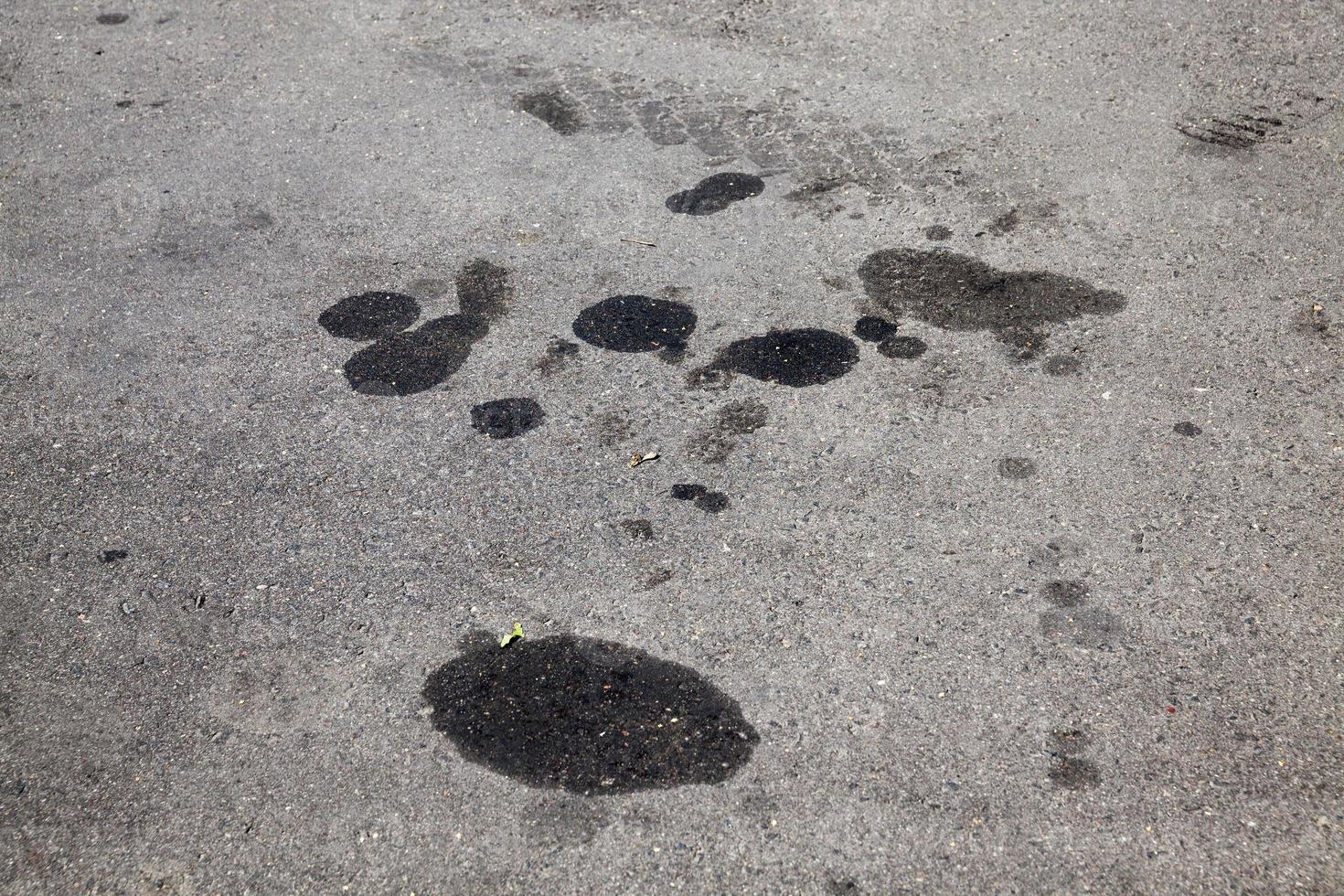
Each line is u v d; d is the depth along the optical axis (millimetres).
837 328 4820
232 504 4129
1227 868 2863
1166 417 4230
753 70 6719
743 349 4738
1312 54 6277
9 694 3496
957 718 3268
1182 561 3680
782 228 5449
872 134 6070
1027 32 6809
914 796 3072
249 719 3389
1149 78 6270
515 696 3402
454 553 3885
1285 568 3625
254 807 3148
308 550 3926
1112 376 4449
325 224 5629
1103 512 3879
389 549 3912
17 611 3760
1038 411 4316
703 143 6109
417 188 5859
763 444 4266
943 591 3646
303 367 4762
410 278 5250
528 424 4422
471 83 6758
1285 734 3160
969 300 4914
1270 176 5445
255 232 5594
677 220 5543
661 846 2992
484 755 3246
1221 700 3262
